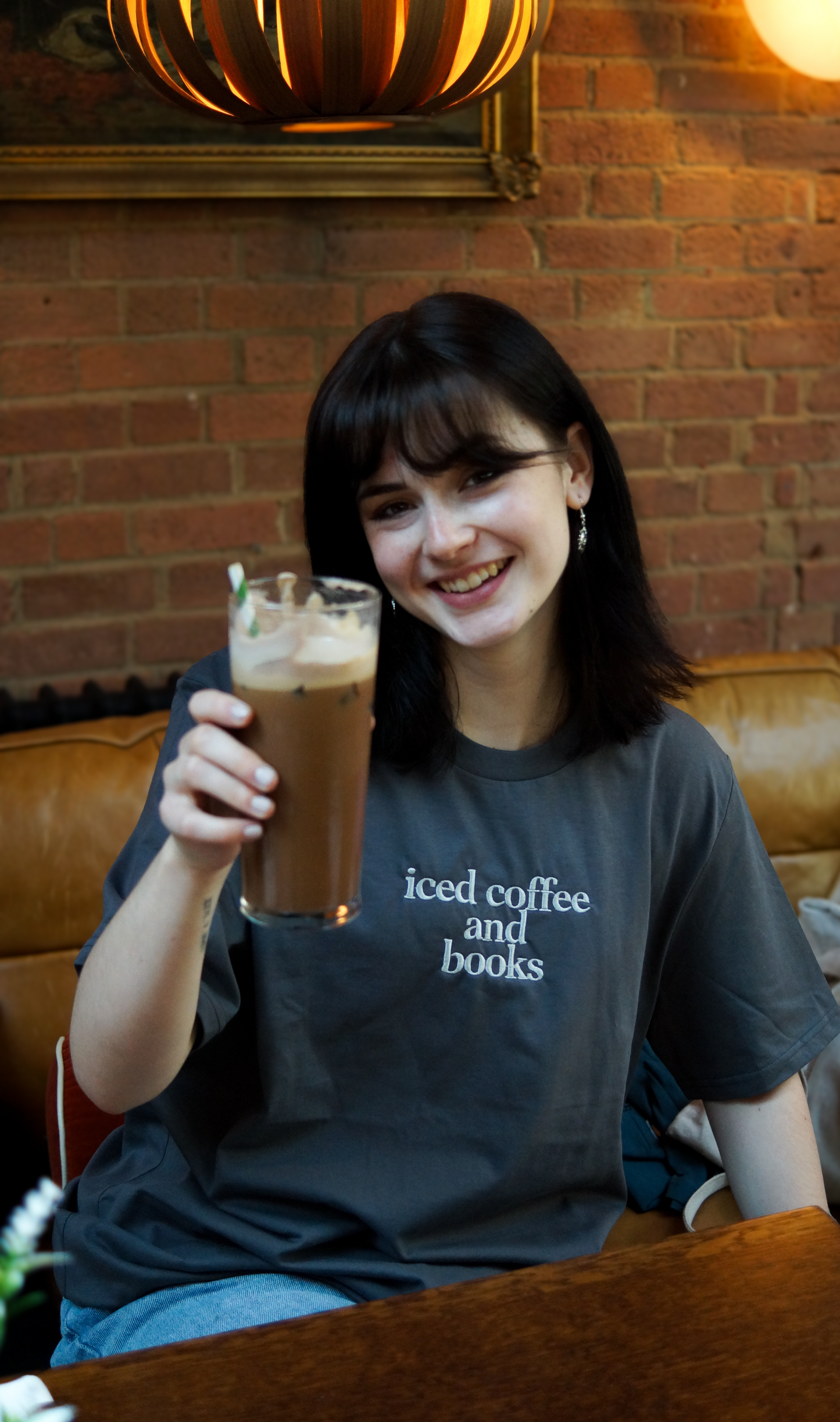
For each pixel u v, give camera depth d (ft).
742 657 7.32
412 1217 3.47
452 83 4.21
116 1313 3.48
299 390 7.64
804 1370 2.47
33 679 7.54
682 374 8.31
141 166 6.95
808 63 7.33
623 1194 3.84
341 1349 2.55
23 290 7.06
